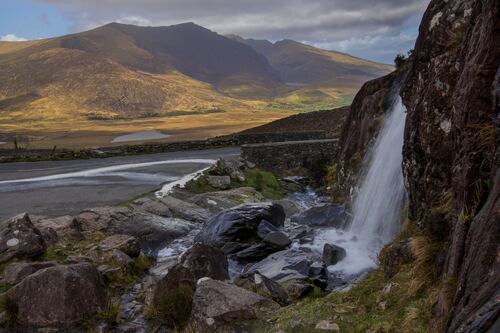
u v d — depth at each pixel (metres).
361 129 21.50
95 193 23.44
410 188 9.90
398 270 7.60
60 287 10.10
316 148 35.97
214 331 8.16
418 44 10.51
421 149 9.38
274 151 35.81
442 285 5.79
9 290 10.51
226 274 12.19
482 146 5.76
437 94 8.83
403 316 6.31
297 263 12.47
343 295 8.00
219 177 27.50
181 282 10.62
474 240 5.04
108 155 39.78
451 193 7.51
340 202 20.94
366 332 6.41
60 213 19.30
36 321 9.82
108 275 12.60
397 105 15.61
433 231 7.36
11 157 37.75
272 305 8.96
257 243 16.39
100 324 9.84
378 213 14.06
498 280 4.27
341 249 13.44
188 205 21.56
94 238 15.92
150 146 42.47
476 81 6.12
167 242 17.44
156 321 9.94
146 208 20.27
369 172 16.38
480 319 4.04
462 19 8.73
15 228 13.45
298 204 25.72
